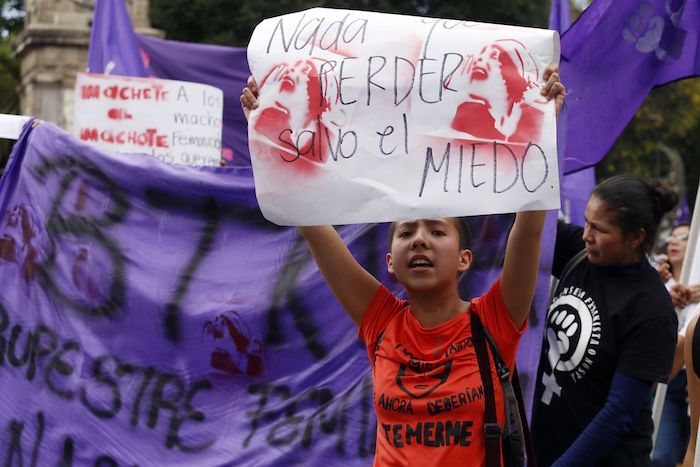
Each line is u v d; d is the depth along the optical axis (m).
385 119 3.16
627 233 3.78
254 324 4.53
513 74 3.10
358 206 3.14
